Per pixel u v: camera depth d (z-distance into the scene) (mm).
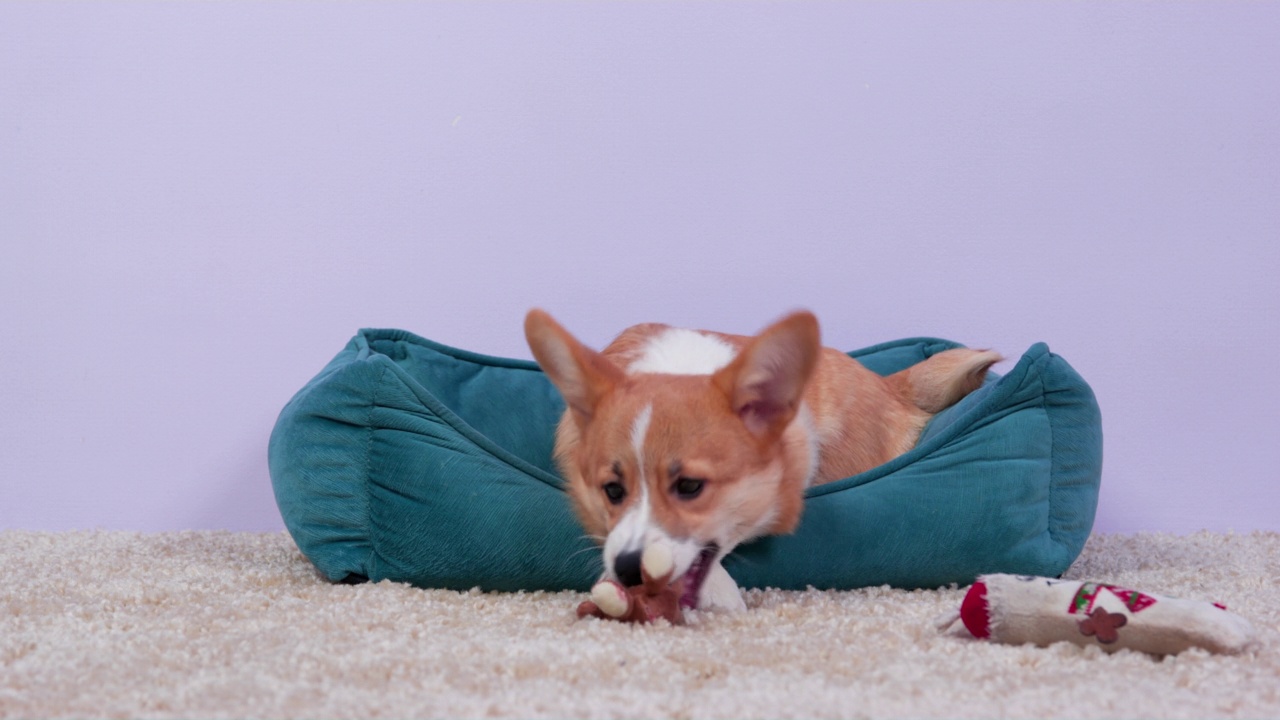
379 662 1726
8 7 3611
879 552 2465
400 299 3740
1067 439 2615
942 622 2021
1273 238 3623
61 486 3695
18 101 3635
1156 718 1459
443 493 2455
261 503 3719
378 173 3709
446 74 3693
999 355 3133
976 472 2521
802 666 1731
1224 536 3402
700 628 2057
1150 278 3652
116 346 3682
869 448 2979
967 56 3648
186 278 3689
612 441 2162
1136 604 1838
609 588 1979
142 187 3672
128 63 3650
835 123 3676
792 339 2135
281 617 2119
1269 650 1825
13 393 3678
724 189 3701
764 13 3654
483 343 3746
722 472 2135
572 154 3709
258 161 3689
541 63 3688
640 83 3686
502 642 1876
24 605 2213
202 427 3709
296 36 3672
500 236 3730
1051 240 3674
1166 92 3619
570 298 3736
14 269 3658
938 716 1458
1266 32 3588
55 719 1457
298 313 3719
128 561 2852
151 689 1580
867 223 3695
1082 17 3619
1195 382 3658
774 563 2447
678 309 3723
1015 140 3656
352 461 2500
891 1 3637
